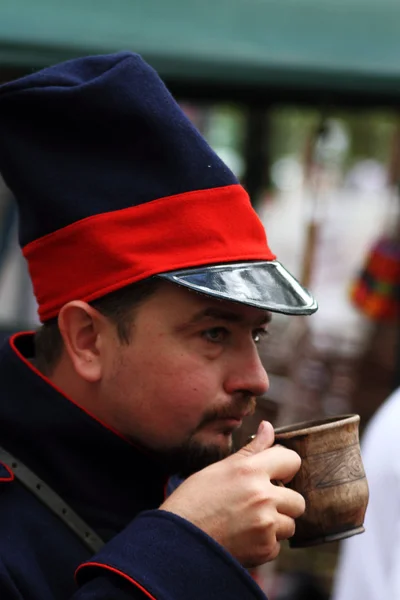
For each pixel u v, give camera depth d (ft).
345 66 18.80
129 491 8.24
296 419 27.63
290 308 7.69
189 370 7.75
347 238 31.71
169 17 18.56
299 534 7.86
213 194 7.85
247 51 18.63
